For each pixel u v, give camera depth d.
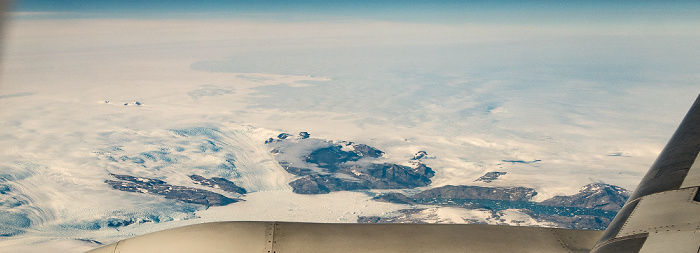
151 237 2.24
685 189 1.77
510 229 2.38
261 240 2.22
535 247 2.27
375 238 2.27
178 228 2.30
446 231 2.35
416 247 2.23
